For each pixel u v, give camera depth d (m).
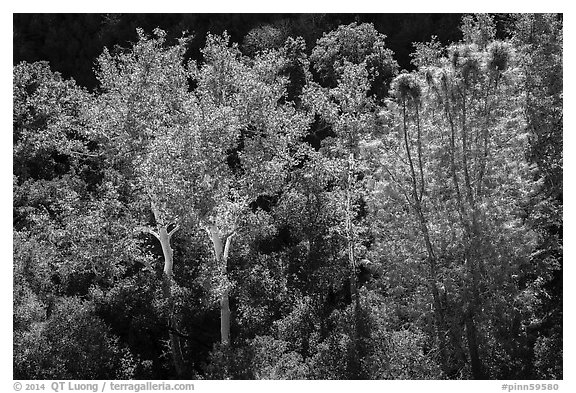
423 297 26.88
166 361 32.81
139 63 32.31
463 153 25.31
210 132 28.23
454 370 27.12
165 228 30.69
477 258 25.17
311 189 31.12
